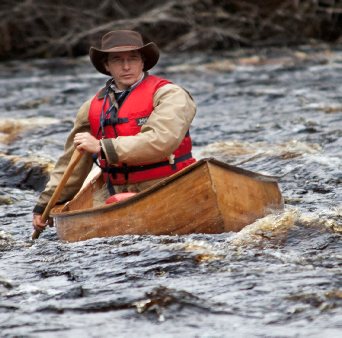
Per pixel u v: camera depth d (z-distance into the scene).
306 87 39.03
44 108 36.97
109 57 13.02
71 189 14.17
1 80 53.91
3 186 19.48
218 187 10.21
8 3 79.06
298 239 10.37
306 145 21.45
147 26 81.69
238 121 28.59
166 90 12.45
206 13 80.94
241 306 7.43
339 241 10.20
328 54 63.72
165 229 10.79
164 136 11.68
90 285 8.73
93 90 44.91
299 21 82.56
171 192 10.64
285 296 7.64
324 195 15.46
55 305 7.90
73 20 81.62
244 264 9.16
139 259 9.79
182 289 8.12
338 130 23.81
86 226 11.98
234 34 79.62
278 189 12.69
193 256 9.60
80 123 13.72
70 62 70.25
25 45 79.12
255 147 22.34
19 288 8.78
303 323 6.79
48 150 23.58
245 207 10.84
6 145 24.62
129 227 11.20
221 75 50.84
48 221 13.73
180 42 79.50
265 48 77.31
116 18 83.69
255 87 41.09
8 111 36.00
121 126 12.59
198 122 29.14
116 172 12.83
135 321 7.17
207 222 10.30
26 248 11.92
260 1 82.44
